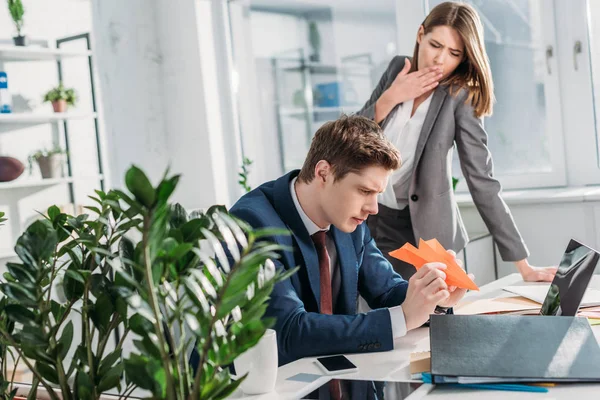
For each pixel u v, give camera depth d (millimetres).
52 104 3566
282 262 1532
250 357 1153
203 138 4164
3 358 1054
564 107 3350
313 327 1406
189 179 4258
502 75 3459
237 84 4281
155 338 789
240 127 4301
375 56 3787
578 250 1493
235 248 759
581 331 1228
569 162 3371
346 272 1688
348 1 3832
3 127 3500
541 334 1222
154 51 4246
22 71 3600
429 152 2428
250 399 1140
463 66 2418
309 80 4031
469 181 2400
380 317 1419
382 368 1278
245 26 4215
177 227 924
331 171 1538
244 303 791
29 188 3594
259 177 4273
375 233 2584
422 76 2391
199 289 756
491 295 1820
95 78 3707
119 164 4035
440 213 2438
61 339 937
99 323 936
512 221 2311
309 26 3990
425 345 1426
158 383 730
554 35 3318
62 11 3789
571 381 1091
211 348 758
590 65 3273
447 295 1422
